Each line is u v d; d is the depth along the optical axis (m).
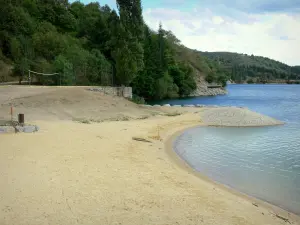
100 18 75.62
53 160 16.64
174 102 73.19
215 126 35.19
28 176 14.08
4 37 65.00
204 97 92.69
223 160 20.44
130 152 19.91
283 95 100.31
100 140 22.23
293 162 20.05
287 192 14.76
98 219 10.56
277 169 18.47
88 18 82.69
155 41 80.50
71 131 24.44
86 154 18.30
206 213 11.63
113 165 16.69
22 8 75.88
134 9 55.78
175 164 18.70
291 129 33.88
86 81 52.25
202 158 20.88
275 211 12.58
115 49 55.97
